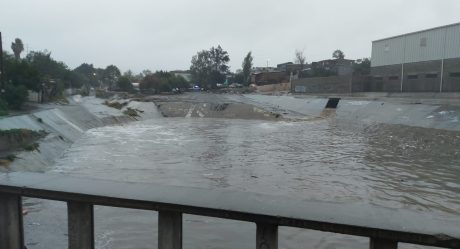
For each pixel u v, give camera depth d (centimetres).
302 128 3488
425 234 222
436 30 4378
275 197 286
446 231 225
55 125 2617
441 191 1377
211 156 2062
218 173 1647
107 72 12244
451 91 4212
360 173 1658
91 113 3934
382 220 241
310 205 269
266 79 9688
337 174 1639
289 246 866
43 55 6488
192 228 962
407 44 4825
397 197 1305
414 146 2356
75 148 2291
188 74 15175
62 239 797
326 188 1413
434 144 2305
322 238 907
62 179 328
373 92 5356
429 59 4494
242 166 1798
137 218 1008
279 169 1736
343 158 2009
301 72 8769
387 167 1775
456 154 2030
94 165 1780
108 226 955
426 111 2925
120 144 2488
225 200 276
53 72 6341
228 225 982
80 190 294
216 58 12325
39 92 3447
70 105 3953
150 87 9206
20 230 321
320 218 244
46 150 1895
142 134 3078
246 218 254
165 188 305
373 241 238
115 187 304
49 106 3259
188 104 5719
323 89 6356
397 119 3120
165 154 2114
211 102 5847
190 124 4072
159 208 271
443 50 4300
